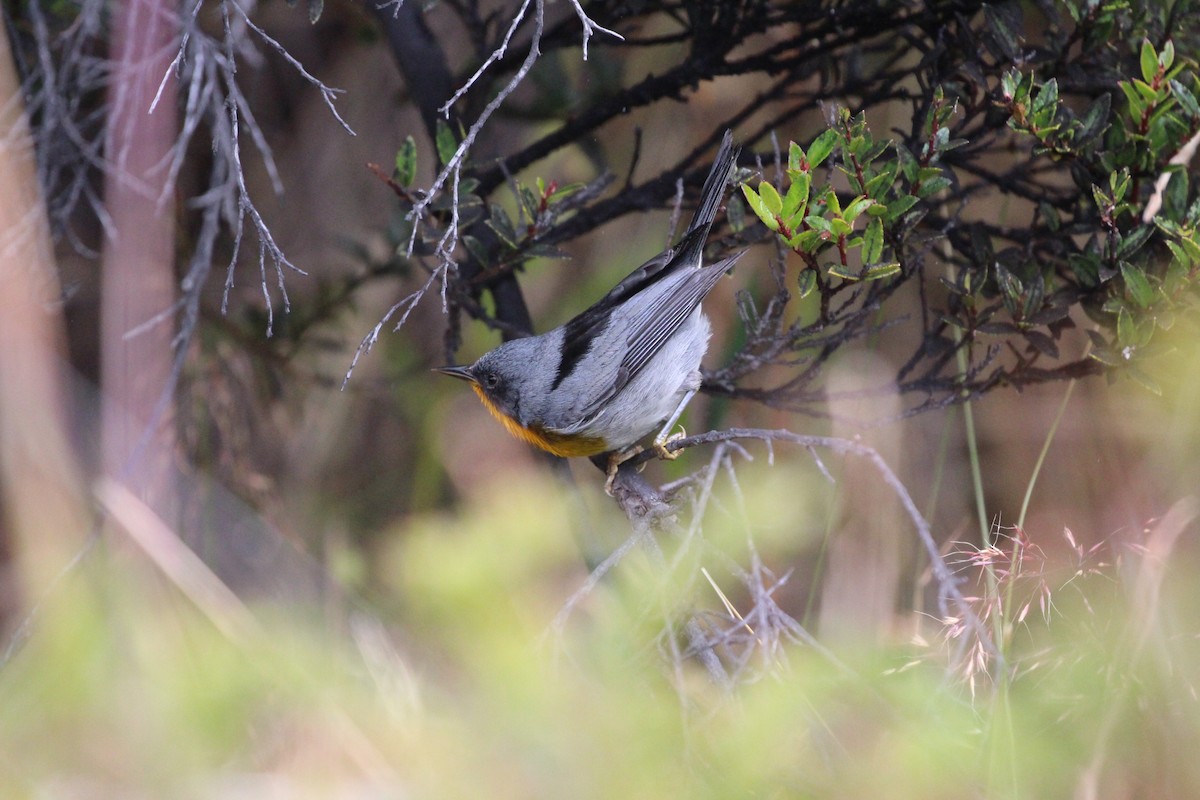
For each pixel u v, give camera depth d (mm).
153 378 9680
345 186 15133
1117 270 8547
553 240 11211
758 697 4168
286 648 4262
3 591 6961
